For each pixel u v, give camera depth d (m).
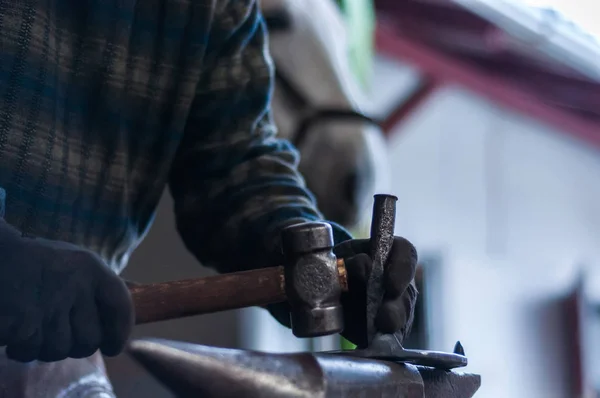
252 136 1.65
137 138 1.55
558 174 8.30
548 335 7.99
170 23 1.54
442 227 7.24
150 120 1.55
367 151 3.01
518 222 7.89
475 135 7.58
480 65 6.80
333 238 1.42
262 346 4.67
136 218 1.60
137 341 1.06
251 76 1.66
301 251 1.27
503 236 7.72
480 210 7.59
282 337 4.88
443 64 6.38
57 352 1.05
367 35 3.69
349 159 2.97
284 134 2.99
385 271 1.29
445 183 7.30
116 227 1.55
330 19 3.20
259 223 1.52
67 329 1.05
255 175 1.60
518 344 7.73
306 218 1.51
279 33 3.02
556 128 7.63
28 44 1.41
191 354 1.05
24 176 1.42
